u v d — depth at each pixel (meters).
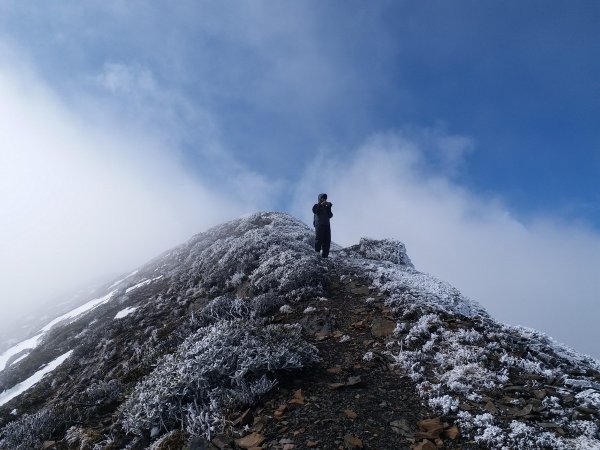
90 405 6.47
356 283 9.09
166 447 4.45
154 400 5.19
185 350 6.30
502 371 5.56
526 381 5.36
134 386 6.66
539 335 7.01
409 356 6.05
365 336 6.78
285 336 6.27
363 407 4.74
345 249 13.14
